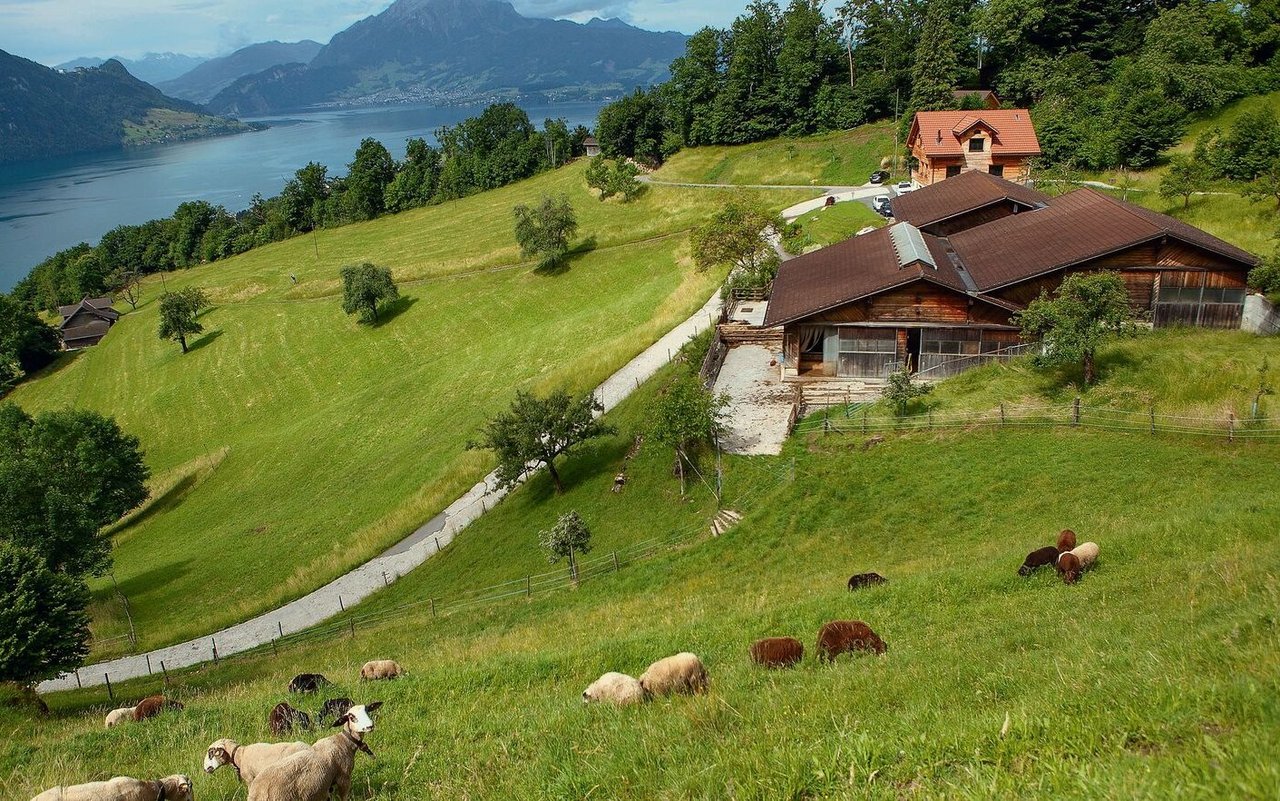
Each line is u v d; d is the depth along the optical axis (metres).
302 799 9.27
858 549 29.09
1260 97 81.69
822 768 8.25
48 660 27.59
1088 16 108.19
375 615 38.00
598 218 117.88
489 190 160.50
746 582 28.22
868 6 127.81
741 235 64.94
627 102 143.62
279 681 25.02
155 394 98.19
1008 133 81.12
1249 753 6.46
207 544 55.94
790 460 35.72
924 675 12.41
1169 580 17.70
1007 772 7.54
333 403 82.44
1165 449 31.20
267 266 142.50
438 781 11.16
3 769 14.96
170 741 15.50
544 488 45.09
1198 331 41.44
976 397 37.97
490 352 78.12
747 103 128.88
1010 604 18.58
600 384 56.66
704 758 9.34
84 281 162.88
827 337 43.78
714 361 47.91
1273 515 22.28
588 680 17.44
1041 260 42.75
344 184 176.88
